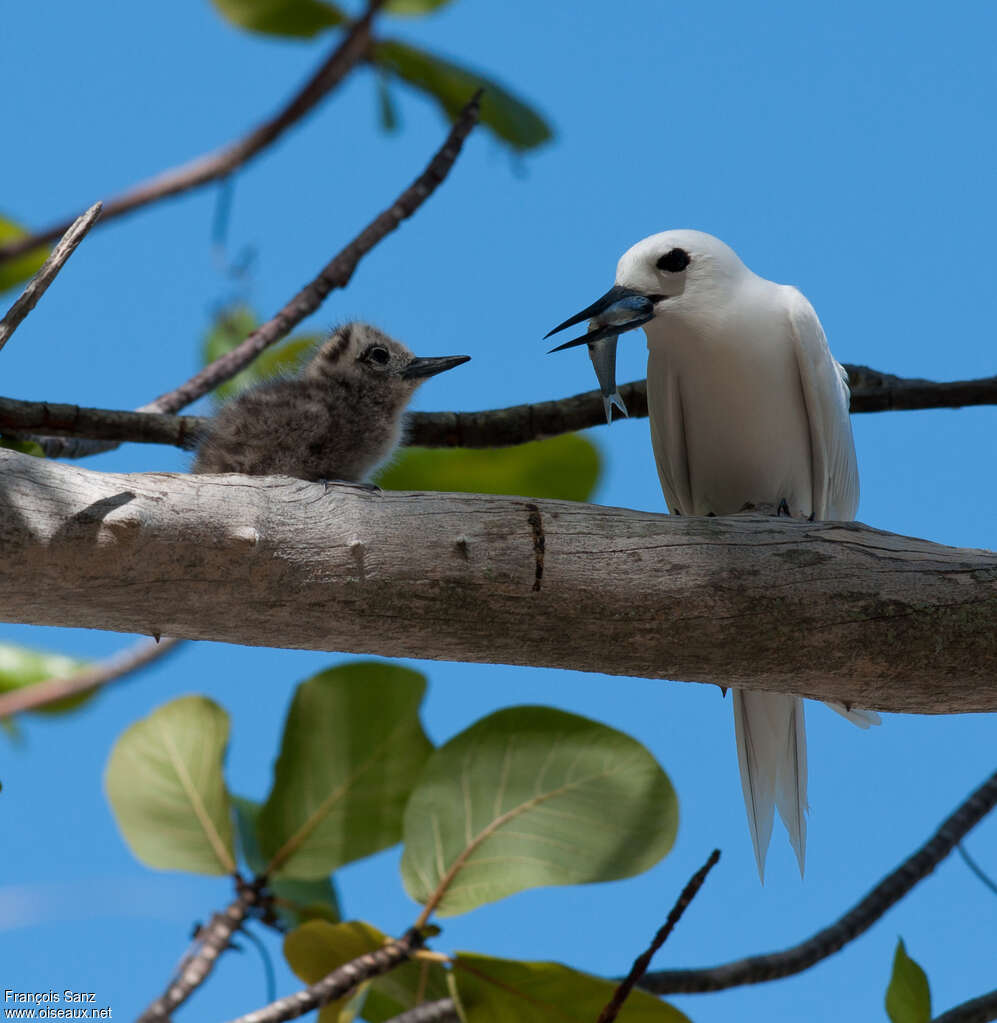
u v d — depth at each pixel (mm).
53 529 5445
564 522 6316
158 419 8719
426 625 6160
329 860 7000
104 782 6906
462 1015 6375
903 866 8062
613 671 6617
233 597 5883
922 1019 6918
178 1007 6145
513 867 6699
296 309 9367
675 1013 6285
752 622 6422
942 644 6566
